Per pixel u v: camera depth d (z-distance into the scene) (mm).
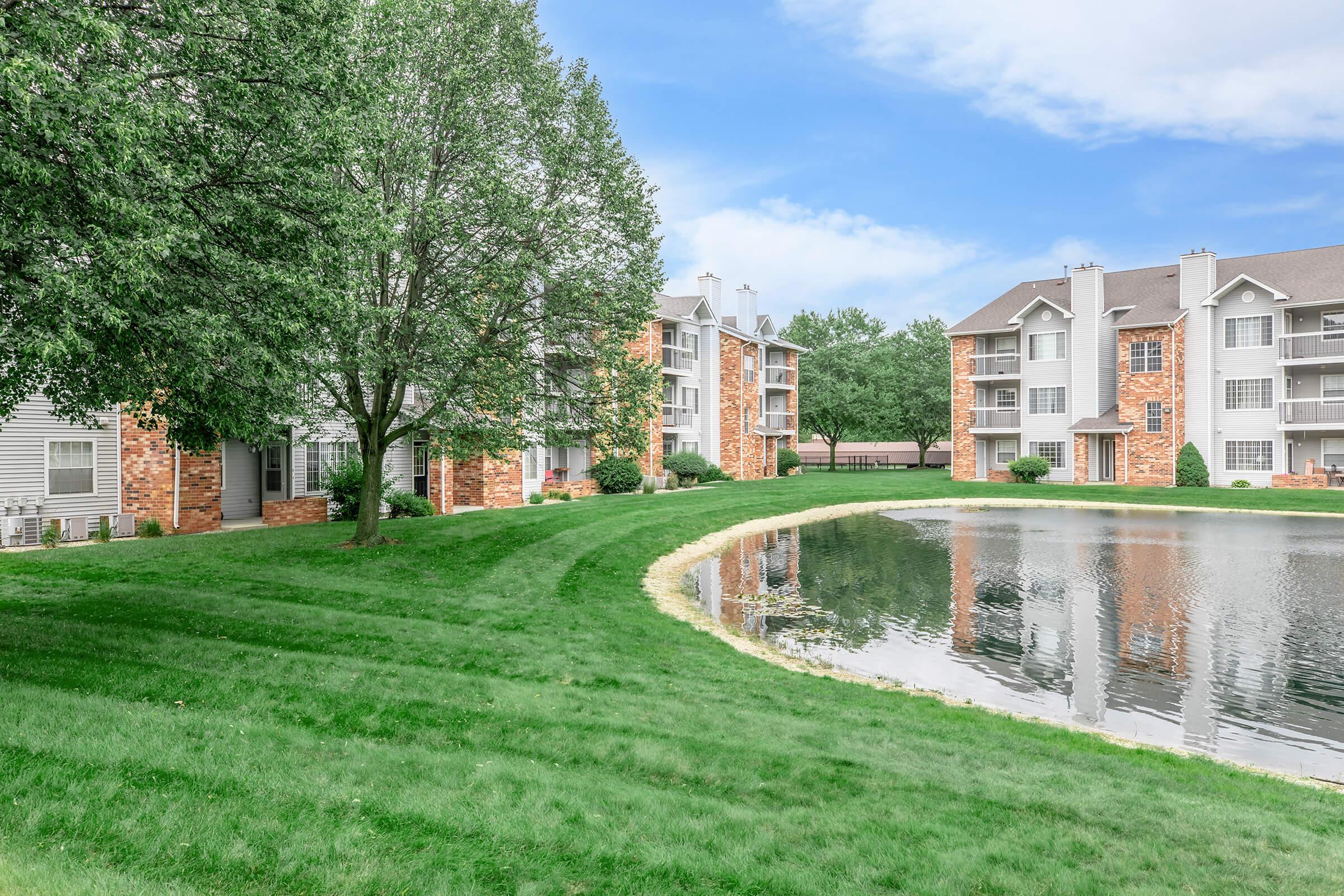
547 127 17594
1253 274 42125
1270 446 40125
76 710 7199
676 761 7359
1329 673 12266
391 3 12195
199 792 5820
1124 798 6969
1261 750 9406
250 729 7262
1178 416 41812
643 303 18094
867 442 87500
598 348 18078
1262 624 15195
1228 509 35125
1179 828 6305
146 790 5766
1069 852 5820
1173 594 17906
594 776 6918
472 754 7258
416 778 6500
